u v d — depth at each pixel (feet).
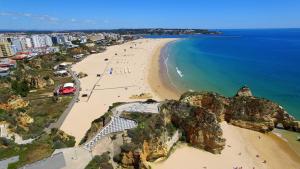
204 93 229.04
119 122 179.11
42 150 150.20
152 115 184.14
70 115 250.57
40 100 298.35
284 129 220.64
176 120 194.90
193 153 176.14
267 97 294.87
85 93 325.62
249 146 192.03
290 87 335.26
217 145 176.76
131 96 308.40
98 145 157.89
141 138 157.17
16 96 263.70
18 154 144.36
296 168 167.94
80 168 134.92
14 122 201.77
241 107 220.84
